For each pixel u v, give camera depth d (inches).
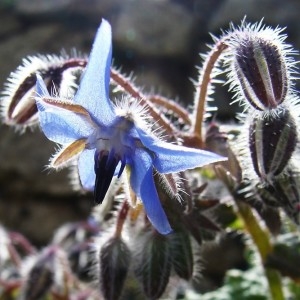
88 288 3.5
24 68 2.2
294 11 5.5
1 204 5.1
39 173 5.1
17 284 3.5
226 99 5.1
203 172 2.5
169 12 5.8
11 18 5.9
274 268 2.7
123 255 2.2
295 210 2.1
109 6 5.9
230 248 4.7
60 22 5.8
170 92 5.4
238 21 5.6
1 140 5.2
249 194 2.2
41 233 5.0
